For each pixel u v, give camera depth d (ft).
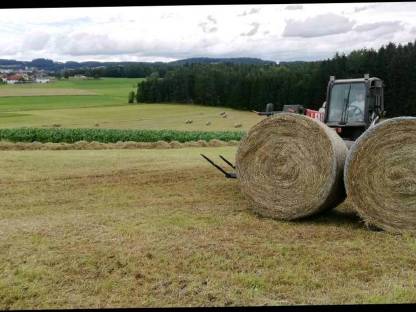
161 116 138.41
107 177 36.86
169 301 14.07
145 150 59.82
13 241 19.65
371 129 20.92
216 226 21.68
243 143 24.00
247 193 23.90
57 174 37.96
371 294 14.23
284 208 22.91
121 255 17.58
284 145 22.94
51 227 21.80
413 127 20.25
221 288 14.80
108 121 131.54
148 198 29.04
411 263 16.89
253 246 18.60
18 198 29.37
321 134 22.06
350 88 27.66
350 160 21.21
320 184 22.08
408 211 20.30
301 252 17.90
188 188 32.22
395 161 20.52
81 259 17.22
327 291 14.53
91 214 24.64
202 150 60.18
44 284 15.33
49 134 78.43
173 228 21.25
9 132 78.02
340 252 17.97
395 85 70.03
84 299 14.25
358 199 21.18
